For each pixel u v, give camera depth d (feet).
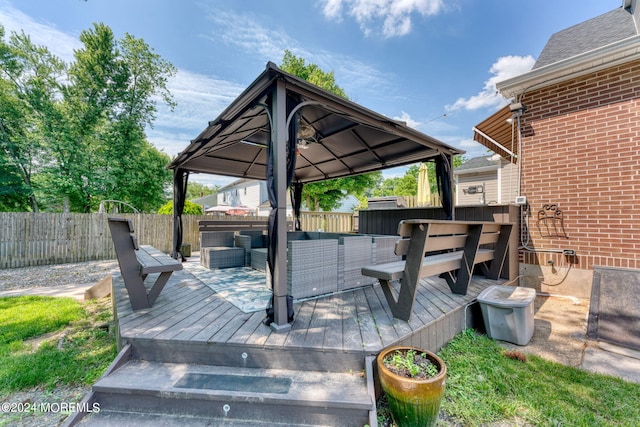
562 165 13.33
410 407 4.91
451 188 14.89
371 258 11.89
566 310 11.62
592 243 12.51
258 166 21.48
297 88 7.88
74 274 19.79
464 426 5.55
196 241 30.19
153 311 8.32
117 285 11.36
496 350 8.42
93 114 37.88
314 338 6.56
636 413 5.76
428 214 16.49
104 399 5.57
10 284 17.19
